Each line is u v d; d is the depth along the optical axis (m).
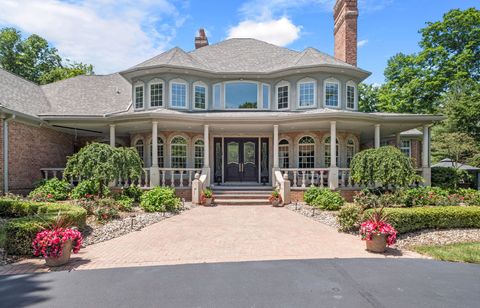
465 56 27.03
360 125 15.83
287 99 17.02
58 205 8.88
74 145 18.30
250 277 4.99
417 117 14.55
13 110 12.43
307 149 16.95
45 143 15.49
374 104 35.00
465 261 5.93
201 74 16.97
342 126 16.22
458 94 25.50
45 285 4.67
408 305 3.99
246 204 13.49
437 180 17.59
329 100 16.44
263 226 9.10
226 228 8.82
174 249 6.70
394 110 30.33
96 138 18.67
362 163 10.79
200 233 8.20
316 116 13.76
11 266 5.59
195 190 13.52
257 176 17.31
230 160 17.33
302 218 10.40
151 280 4.87
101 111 16.88
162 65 16.02
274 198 13.07
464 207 8.65
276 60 18.52
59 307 3.94
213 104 17.45
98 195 11.71
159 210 10.87
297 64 16.56
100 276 5.05
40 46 35.09
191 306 3.95
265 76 17.27
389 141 22.62
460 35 28.59
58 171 16.14
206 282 4.78
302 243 7.20
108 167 10.73
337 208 11.52
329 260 5.90
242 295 4.29
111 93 18.84
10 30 33.28
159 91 16.56
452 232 8.09
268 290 4.46
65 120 14.27
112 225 8.55
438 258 6.09
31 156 14.30
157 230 8.55
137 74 16.83
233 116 14.23
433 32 29.69
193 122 14.62
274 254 6.34
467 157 23.39
